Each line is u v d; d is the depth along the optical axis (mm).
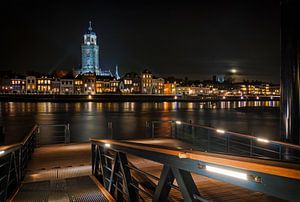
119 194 5074
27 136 8203
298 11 4281
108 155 6359
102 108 81125
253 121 50719
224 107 101750
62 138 28859
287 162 1542
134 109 78938
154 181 5699
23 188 5852
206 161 2104
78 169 8383
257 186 1660
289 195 1462
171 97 130125
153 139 13672
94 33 175750
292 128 4398
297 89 4355
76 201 4938
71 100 106312
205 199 2215
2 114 59156
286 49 4453
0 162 6422
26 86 126438
